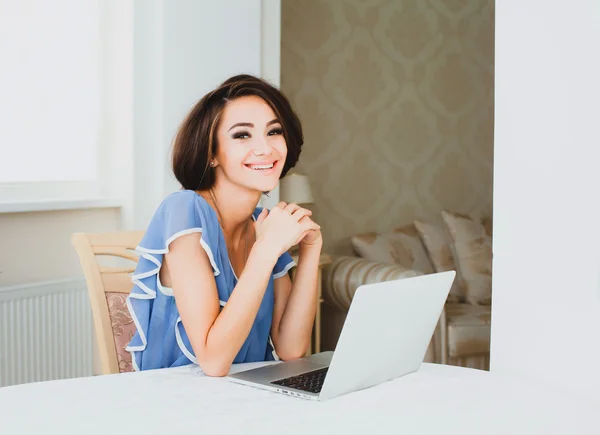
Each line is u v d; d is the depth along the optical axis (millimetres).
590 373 1366
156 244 1689
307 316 1854
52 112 3219
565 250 1394
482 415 1239
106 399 1329
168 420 1205
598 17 1323
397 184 4844
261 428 1162
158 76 3234
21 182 3102
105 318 2029
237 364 1717
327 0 4465
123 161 3357
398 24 4801
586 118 1349
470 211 5195
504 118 1483
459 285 4379
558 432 1164
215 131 1713
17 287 2914
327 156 4512
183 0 3217
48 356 3059
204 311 1594
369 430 1153
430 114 4980
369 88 4684
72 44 3281
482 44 5203
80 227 3273
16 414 1231
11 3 3037
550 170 1409
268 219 1625
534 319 1453
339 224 4586
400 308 1415
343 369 1330
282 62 4285
